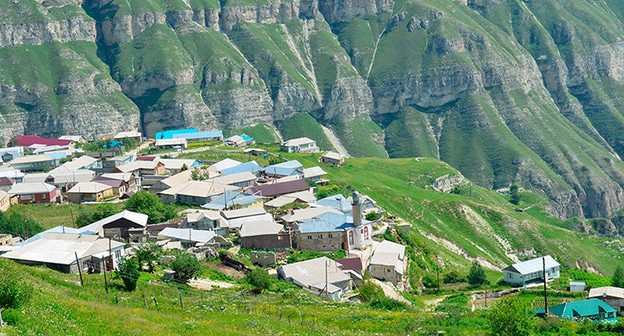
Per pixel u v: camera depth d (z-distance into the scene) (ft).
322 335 260.62
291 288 383.86
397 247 482.28
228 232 486.79
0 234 474.49
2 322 197.57
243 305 316.40
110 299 288.71
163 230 465.47
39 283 279.08
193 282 366.84
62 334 203.21
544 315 348.38
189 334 231.09
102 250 384.06
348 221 488.44
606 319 356.18
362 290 391.45
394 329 288.10
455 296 440.04
